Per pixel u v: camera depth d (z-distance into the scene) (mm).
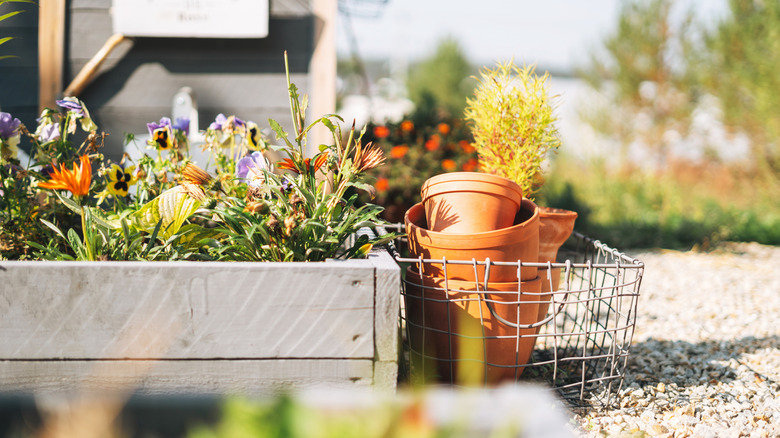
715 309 3438
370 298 1428
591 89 9102
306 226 1668
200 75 3396
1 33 3270
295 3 3410
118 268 1380
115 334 1393
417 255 1846
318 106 3418
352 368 1439
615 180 7969
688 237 6273
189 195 1755
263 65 3412
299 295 1417
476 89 2328
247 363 1420
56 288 1374
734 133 7672
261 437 492
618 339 2740
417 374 1870
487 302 1697
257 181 1854
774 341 2799
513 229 1738
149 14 3258
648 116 8773
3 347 1377
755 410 1939
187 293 1396
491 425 509
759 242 6402
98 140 3326
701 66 7965
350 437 487
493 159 2318
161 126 2107
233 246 1699
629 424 1774
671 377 2236
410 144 4844
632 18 8734
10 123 1888
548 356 2393
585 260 2297
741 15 7383
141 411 599
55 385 1393
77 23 3322
